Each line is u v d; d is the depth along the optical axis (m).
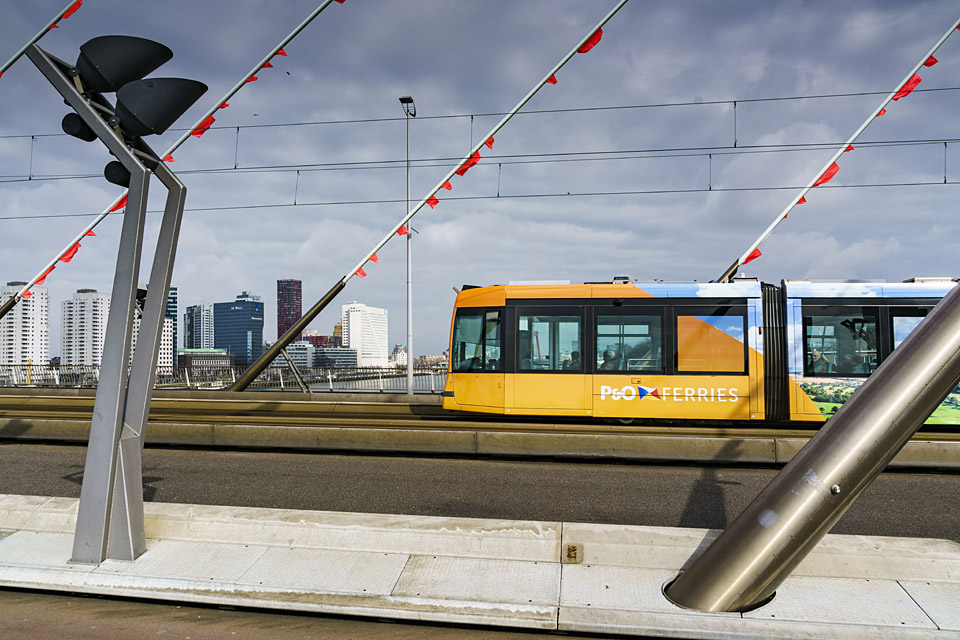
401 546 5.88
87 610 5.02
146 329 5.89
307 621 4.86
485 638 4.61
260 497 8.77
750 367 14.41
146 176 5.47
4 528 6.53
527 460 11.70
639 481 9.88
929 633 4.38
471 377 15.77
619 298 15.05
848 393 14.16
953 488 9.35
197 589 5.16
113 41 5.20
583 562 5.60
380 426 14.92
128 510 5.71
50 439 13.34
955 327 4.56
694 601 4.75
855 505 8.34
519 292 15.54
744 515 4.79
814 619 4.55
